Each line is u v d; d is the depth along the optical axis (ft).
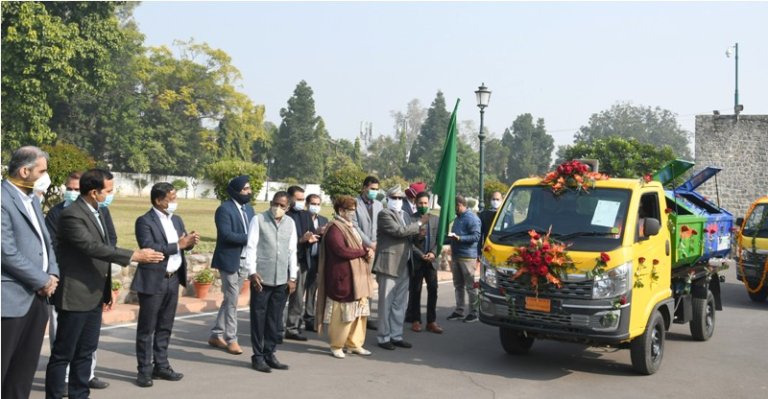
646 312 23.91
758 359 27.73
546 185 25.88
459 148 318.86
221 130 239.30
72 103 175.42
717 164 111.55
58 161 43.37
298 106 303.89
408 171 345.31
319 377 22.98
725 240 34.96
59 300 17.61
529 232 23.85
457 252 34.96
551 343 30.25
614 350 28.84
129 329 30.17
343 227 25.93
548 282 23.07
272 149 305.12
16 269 15.21
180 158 222.69
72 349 18.04
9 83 103.76
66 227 17.51
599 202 24.59
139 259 18.17
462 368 25.03
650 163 142.61
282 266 23.68
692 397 21.84
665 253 25.94
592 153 147.13
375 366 24.91
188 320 32.83
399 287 28.40
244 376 22.76
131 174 205.36
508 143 413.59
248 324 32.71
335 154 336.90
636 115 416.67
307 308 31.35
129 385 21.20
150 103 215.72
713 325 32.60
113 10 124.77
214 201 185.88
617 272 22.41
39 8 106.01
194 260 39.50
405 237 28.17
